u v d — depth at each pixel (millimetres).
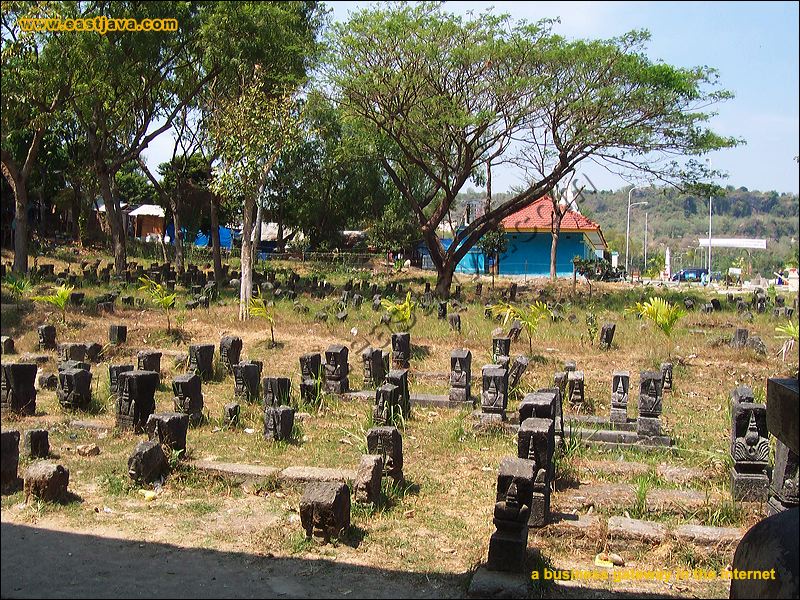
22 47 19672
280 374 14250
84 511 6840
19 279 20844
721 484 8070
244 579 5535
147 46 20000
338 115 25484
